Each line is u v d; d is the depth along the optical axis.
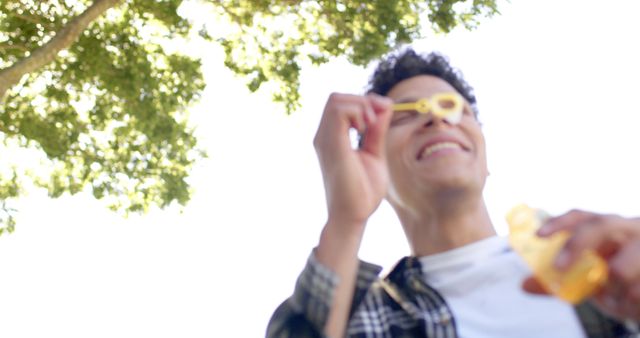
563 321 0.88
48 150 4.30
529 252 0.74
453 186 0.99
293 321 0.87
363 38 4.20
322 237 0.89
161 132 4.32
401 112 1.07
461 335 0.91
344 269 0.87
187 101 4.41
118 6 4.35
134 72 4.21
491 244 1.01
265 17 4.48
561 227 0.67
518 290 0.93
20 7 4.27
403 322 0.95
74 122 4.36
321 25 4.43
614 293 0.67
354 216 0.87
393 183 1.04
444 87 1.12
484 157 1.05
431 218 1.03
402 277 1.02
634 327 0.84
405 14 4.30
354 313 0.92
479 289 0.96
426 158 1.00
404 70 1.24
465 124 1.04
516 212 0.79
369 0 4.27
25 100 4.35
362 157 0.90
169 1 4.29
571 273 0.68
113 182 4.44
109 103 4.37
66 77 4.27
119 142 4.45
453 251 1.01
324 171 0.89
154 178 4.47
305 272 0.88
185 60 4.40
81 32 3.95
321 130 0.89
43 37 4.29
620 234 0.65
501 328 0.90
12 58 4.30
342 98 0.90
